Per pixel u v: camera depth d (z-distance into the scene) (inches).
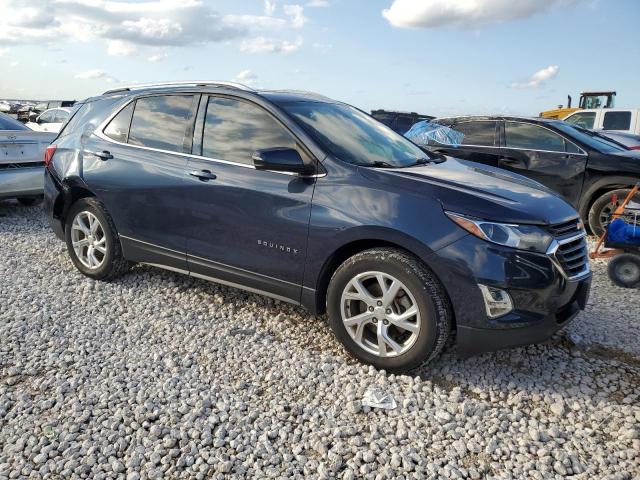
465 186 129.3
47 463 96.3
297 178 138.0
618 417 114.0
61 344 142.6
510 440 106.0
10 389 120.5
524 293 116.9
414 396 119.3
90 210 183.3
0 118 306.5
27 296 174.9
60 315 160.6
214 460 98.0
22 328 150.3
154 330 152.6
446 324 121.6
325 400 118.6
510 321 117.2
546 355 141.6
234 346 143.5
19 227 270.2
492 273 115.7
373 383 124.2
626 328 159.3
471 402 118.2
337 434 105.6
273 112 147.1
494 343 119.2
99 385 122.3
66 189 186.5
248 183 144.6
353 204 129.2
